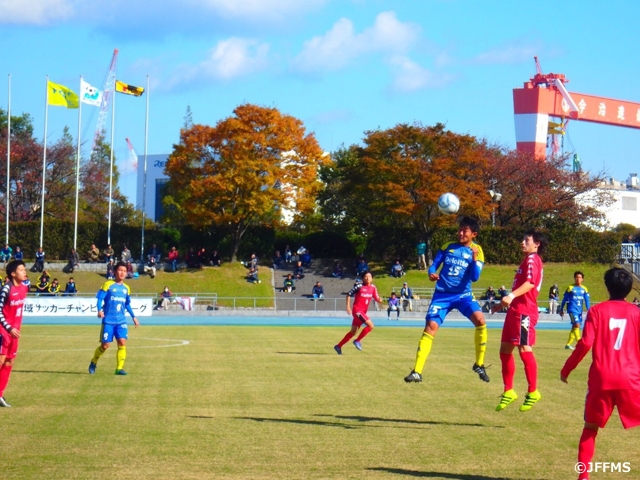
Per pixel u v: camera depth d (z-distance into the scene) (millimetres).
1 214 65375
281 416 10609
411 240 60781
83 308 40812
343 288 54312
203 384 13695
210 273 55156
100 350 15148
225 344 22812
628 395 7051
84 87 52625
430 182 53406
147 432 9484
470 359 18312
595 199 63062
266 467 7801
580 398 12266
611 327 7207
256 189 54688
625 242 67250
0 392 11336
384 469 7773
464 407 11422
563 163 64250
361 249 61781
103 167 79312
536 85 78562
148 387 13320
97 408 11188
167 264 55812
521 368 16547
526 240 10422
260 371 15633
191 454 8336
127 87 55719
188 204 55500
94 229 60375
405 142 54562
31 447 8648
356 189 55594
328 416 10641
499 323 40000
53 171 67812
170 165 55750
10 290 11461
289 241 62688
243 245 60906
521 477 7551
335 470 7719
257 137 54219
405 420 10391
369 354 19656
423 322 40500
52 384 13688
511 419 10492
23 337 25625
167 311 45312
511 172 61281
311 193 57188
